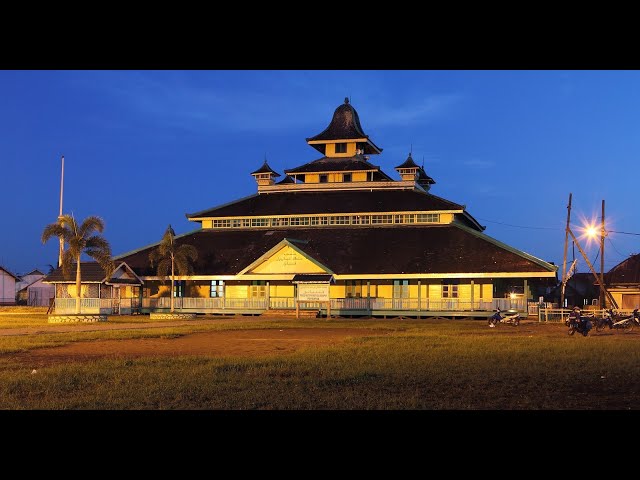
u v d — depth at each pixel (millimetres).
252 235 66812
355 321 49969
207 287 62625
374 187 70438
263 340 31328
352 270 57312
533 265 54000
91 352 25172
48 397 14289
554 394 14844
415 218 64500
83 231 49844
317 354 22984
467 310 54562
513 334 35312
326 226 66625
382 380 16844
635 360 21219
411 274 55719
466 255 57031
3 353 24672
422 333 35656
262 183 74438
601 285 55969
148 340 31266
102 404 13461
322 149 76938
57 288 55812
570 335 34188
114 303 58125
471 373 18125
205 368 19000
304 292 52438
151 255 61281
